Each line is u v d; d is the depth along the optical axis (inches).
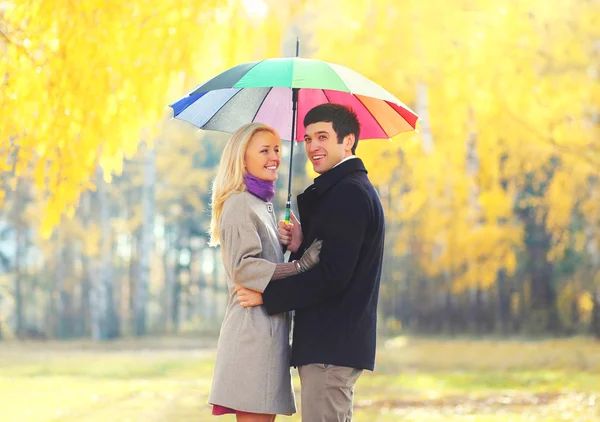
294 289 173.9
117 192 1636.3
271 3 366.0
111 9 298.4
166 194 1648.6
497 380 597.6
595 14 567.8
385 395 506.9
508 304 1365.7
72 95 295.0
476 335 1327.5
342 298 178.1
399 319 1498.5
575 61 573.0
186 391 522.6
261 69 183.0
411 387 557.6
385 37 522.6
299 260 178.9
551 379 585.3
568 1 569.9
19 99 298.2
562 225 794.2
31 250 2048.5
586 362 689.6
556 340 1087.0
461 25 526.9
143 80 306.3
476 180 676.7
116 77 305.7
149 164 1579.7
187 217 1946.4
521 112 590.9
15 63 298.5
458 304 1366.9
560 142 627.5
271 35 366.0
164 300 2178.9
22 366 794.8
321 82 181.2
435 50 529.7
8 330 1845.5
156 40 307.6
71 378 642.2
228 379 179.9
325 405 177.3
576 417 377.4
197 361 832.3
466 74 546.0
